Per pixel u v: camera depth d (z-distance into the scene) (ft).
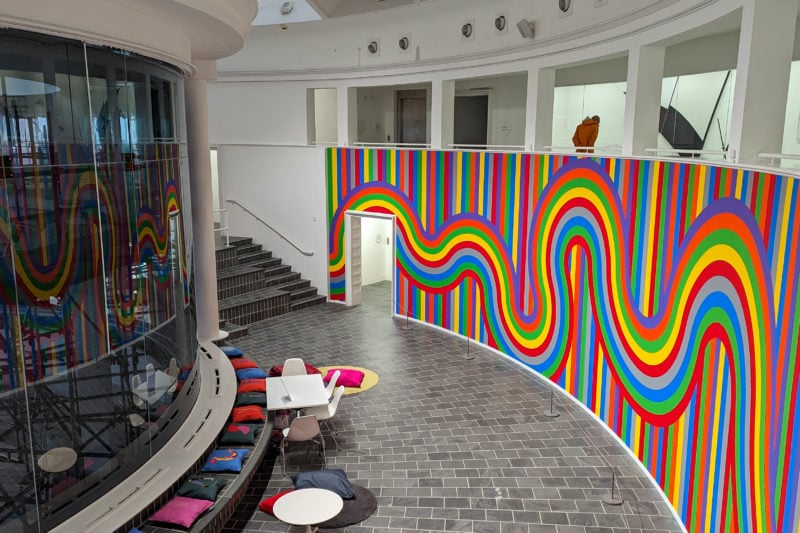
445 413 31.14
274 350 39.63
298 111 49.90
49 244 17.34
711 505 20.31
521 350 37.42
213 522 20.33
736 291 19.15
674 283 23.59
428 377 35.65
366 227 56.54
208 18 20.70
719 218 20.38
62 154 17.53
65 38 17.33
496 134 46.55
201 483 21.44
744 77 19.25
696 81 29.71
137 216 20.93
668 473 23.77
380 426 29.73
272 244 51.85
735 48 27.14
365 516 22.88
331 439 28.50
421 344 41.22
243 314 44.27
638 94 27.02
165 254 23.03
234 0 21.72
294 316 46.85
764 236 17.57
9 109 15.98
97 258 19.02
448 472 25.85
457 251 42.04
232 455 23.47
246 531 22.16
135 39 19.42
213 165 60.03
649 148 27.45
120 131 19.79
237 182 52.08
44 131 16.97
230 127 52.21
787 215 16.34
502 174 37.86
